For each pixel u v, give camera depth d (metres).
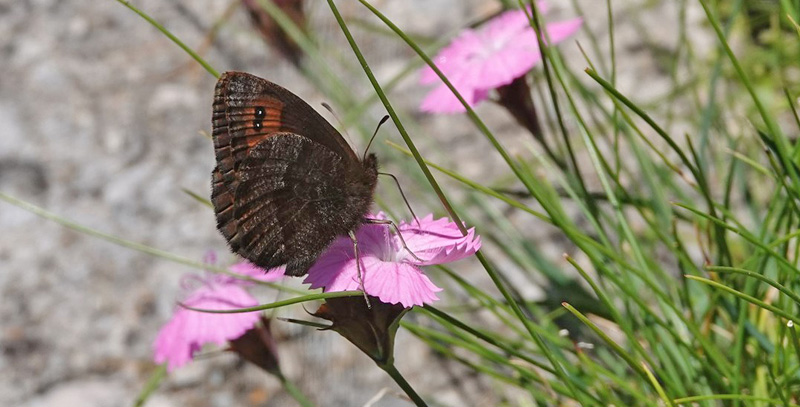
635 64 0.79
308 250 0.54
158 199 0.78
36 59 0.89
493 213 0.63
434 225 0.55
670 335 0.58
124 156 0.81
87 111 0.84
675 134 0.70
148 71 0.87
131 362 0.69
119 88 0.86
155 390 0.68
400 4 0.88
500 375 0.58
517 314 0.54
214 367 0.68
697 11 0.82
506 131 0.78
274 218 0.54
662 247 0.66
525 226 0.70
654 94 0.76
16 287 0.74
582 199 0.60
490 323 0.67
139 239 0.75
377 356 0.54
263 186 0.54
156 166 0.80
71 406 0.67
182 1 0.91
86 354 0.70
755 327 0.57
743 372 0.57
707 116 0.61
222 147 0.54
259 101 0.54
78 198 0.78
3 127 0.83
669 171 0.63
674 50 0.79
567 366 0.58
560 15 0.86
